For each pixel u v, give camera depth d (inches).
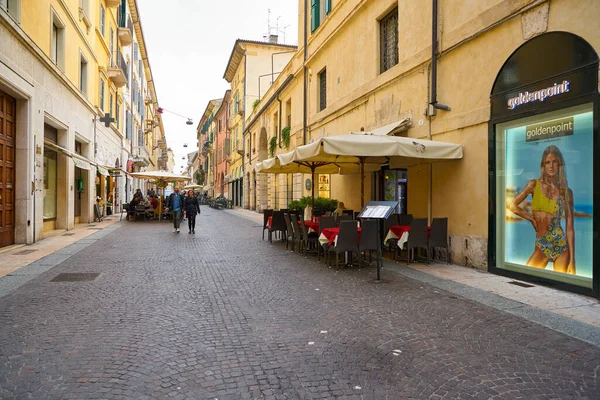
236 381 126.4
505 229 280.5
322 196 656.4
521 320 185.6
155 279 268.7
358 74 499.5
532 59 254.8
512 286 249.1
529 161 262.1
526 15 258.4
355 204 533.0
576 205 231.1
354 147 297.1
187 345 154.8
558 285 239.8
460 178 321.1
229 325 178.2
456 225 326.3
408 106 389.4
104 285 249.8
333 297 225.8
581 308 202.7
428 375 132.1
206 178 2728.8
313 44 656.4
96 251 388.5
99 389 120.0
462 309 202.7
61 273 283.4
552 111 242.1
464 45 315.0
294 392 120.1
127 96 1138.7
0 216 386.3
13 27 364.8
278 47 1355.8
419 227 319.6
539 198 255.0
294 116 773.3
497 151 284.7
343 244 306.3
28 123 415.8
